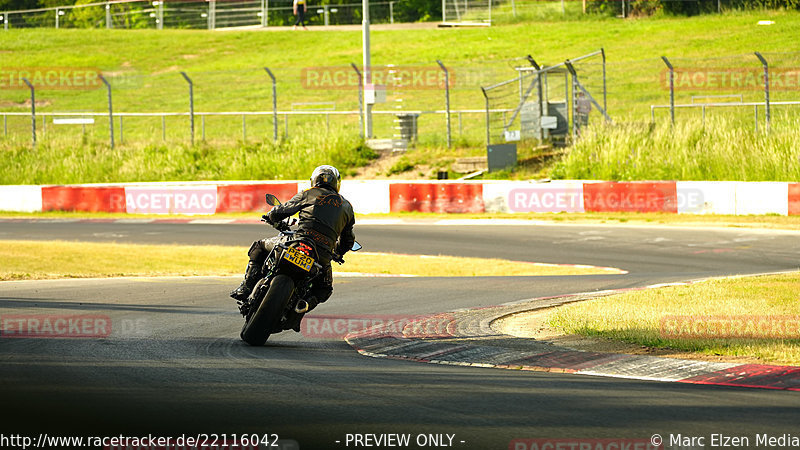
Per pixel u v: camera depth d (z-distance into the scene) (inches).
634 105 5925.2
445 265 2610.7
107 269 2439.7
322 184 1300.4
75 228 3727.9
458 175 4451.3
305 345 1290.6
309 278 1250.0
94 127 6771.7
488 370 1091.9
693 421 815.1
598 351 1193.4
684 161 4072.3
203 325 1448.1
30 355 1121.4
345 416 825.5
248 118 6776.6
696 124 4404.5
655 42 7514.8
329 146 4773.6
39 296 1815.9
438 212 3996.1
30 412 823.1
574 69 4586.6
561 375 1052.5
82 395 892.6
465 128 5777.6
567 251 2893.7
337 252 1336.1
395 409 855.7
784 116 4884.4
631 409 860.6
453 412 844.6
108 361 1090.1
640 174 4089.6
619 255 2783.0
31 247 2896.2
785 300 1593.3
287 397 901.2
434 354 1206.9
